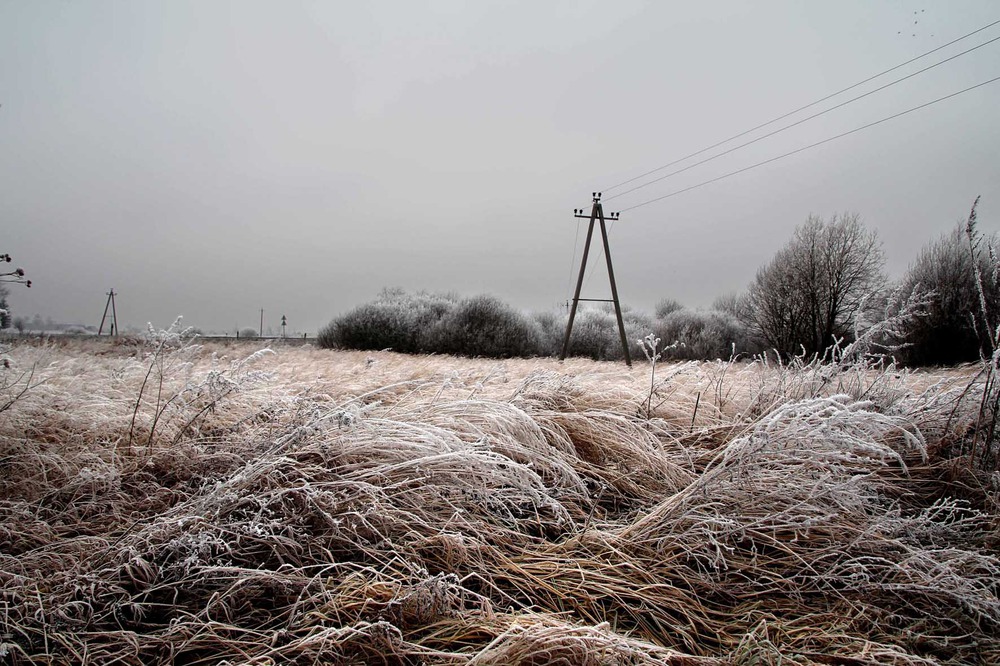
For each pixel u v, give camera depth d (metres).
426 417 3.73
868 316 15.83
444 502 2.83
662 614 2.24
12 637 1.82
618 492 3.41
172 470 3.15
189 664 1.81
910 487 3.54
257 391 4.85
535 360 14.54
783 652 2.03
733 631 2.20
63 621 1.88
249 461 2.84
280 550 2.35
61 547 2.35
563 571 2.43
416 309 33.06
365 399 5.35
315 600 2.08
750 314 31.06
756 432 2.67
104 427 3.72
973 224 3.69
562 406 4.67
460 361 13.06
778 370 4.86
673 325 31.20
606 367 9.42
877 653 1.98
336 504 2.49
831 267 26.66
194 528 2.28
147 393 4.76
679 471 3.57
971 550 2.61
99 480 2.84
